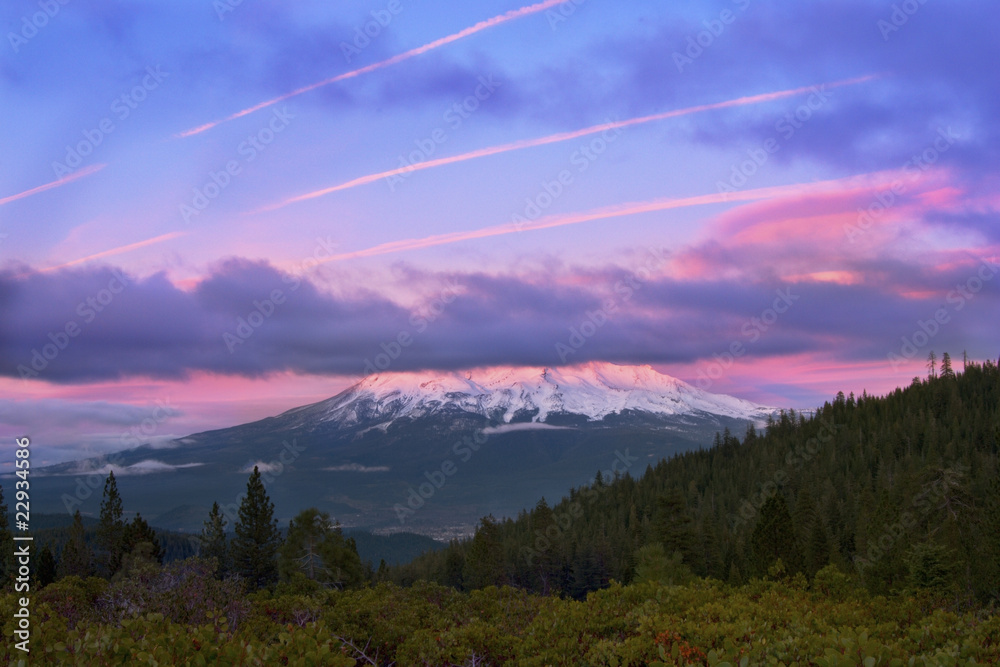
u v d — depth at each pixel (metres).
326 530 58.09
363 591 24.59
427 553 134.25
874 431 158.12
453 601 23.72
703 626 13.80
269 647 11.97
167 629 13.44
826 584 25.67
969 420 149.50
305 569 56.22
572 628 15.54
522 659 13.94
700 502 136.00
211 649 11.25
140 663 10.59
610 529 117.38
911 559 41.97
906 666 10.52
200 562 21.16
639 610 16.41
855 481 128.50
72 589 20.89
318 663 11.03
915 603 20.61
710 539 85.31
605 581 89.62
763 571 56.53
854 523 91.50
